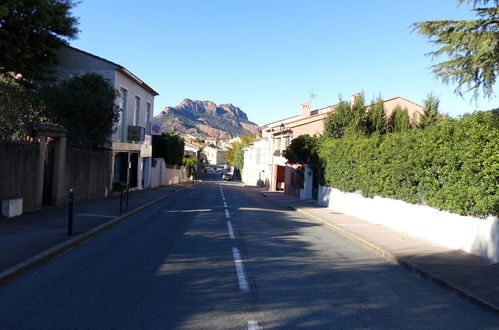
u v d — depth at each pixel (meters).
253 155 67.56
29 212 13.41
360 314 5.58
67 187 16.55
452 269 8.10
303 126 38.81
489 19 12.52
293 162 30.78
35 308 5.31
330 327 5.04
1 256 7.51
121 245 9.80
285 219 17.27
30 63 18.09
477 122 9.11
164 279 6.94
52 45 18.61
